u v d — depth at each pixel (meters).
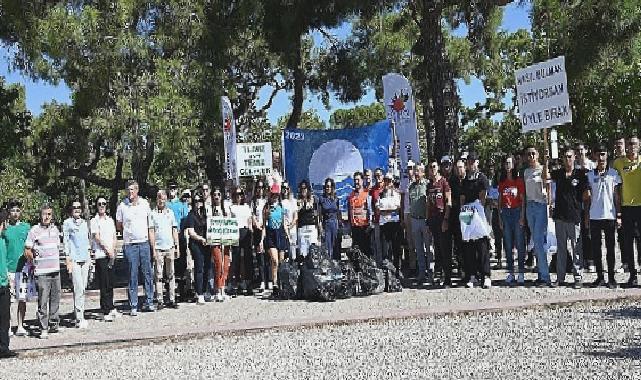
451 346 8.48
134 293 12.76
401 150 15.99
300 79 24.20
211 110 24.08
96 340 10.20
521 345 8.29
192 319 11.77
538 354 7.78
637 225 12.13
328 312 11.51
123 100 23.11
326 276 12.91
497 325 9.59
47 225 11.29
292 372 7.73
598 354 7.59
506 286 12.75
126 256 12.75
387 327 10.02
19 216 11.70
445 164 13.84
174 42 23.95
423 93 26.17
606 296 10.80
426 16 16.83
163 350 9.59
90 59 22.41
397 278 13.45
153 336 10.12
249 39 26.50
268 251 14.41
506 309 10.47
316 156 17.48
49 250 11.23
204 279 13.98
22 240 11.51
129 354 9.49
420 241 13.86
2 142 23.59
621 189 11.84
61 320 12.77
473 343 8.58
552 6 18.81
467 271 13.05
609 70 22.86
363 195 14.50
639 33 17.42
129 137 23.56
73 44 21.92
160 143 23.91
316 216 14.38
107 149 31.11
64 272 22.06
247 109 31.30
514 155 14.29
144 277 12.98
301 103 24.45
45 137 30.39
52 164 32.22
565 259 12.48
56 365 9.11
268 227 14.39
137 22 23.67
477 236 12.72
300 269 13.34
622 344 7.99
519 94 13.59
